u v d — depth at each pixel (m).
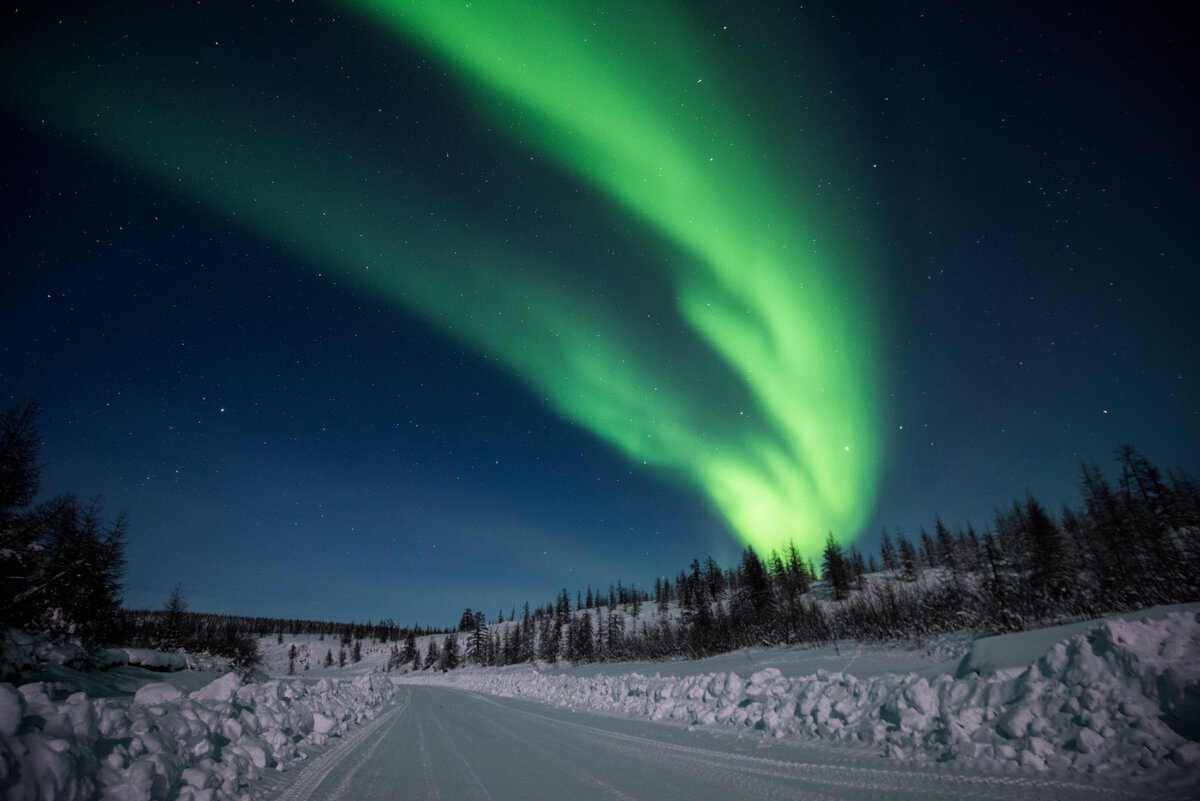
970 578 33.34
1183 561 15.53
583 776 5.80
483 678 38.97
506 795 5.00
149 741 4.12
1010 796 3.84
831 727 7.04
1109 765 4.15
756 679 10.28
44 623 14.95
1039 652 7.03
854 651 20.81
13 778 2.87
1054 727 4.82
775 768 5.58
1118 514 34.81
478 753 7.52
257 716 7.00
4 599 14.07
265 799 4.59
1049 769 4.35
